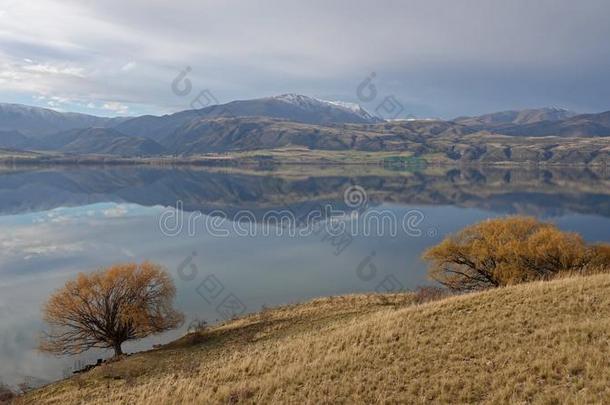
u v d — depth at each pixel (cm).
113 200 16800
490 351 1994
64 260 7888
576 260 4334
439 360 1984
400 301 4353
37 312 5312
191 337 4006
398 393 1773
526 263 4500
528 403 1552
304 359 2283
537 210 13638
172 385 2295
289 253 8200
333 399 1795
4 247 8900
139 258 7931
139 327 4312
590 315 2198
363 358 2139
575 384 1598
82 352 4325
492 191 19200
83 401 2433
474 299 2770
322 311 4206
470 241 4962
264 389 1966
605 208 14175
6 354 4194
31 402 2705
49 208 14725
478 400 1638
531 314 2330
